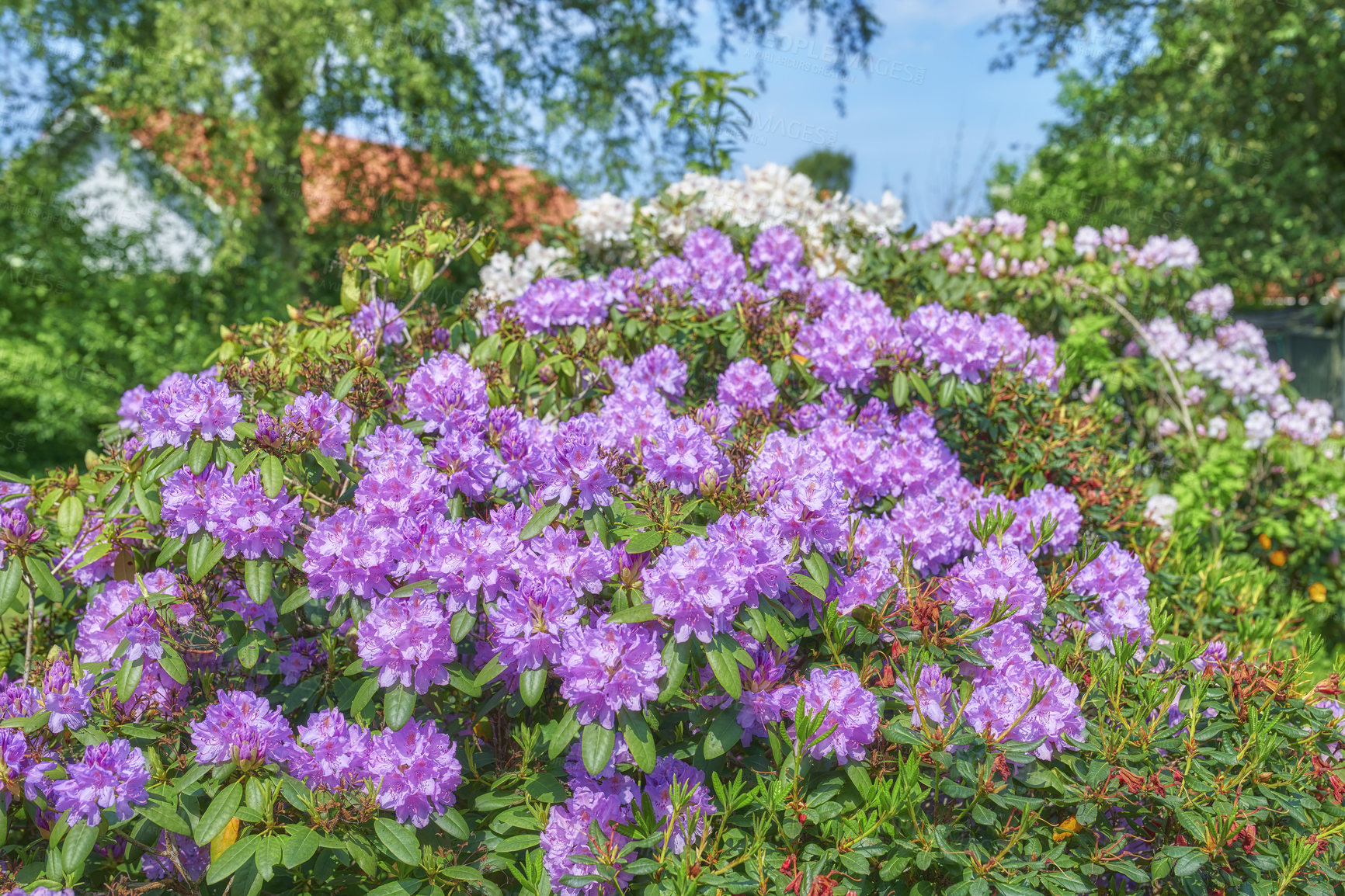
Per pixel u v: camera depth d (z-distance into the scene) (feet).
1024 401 11.03
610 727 6.16
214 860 5.93
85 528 8.30
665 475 7.26
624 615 6.23
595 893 6.26
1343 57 35.73
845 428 8.88
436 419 7.86
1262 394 16.67
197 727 6.31
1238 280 41.34
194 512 7.09
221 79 28.50
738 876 5.80
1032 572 7.34
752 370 9.82
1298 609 12.05
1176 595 10.75
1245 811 6.17
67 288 34.37
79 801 5.96
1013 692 6.64
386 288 10.57
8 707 7.19
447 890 6.33
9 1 33.06
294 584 7.89
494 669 6.41
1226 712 7.08
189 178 31.68
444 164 34.42
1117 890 6.73
